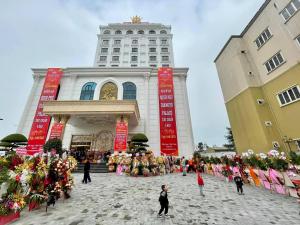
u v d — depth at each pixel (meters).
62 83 26.91
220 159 14.93
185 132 24.08
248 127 18.36
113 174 15.09
